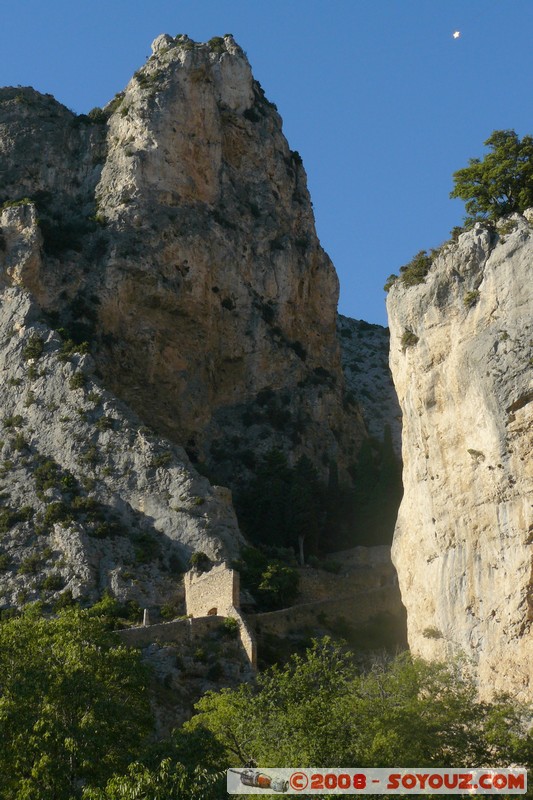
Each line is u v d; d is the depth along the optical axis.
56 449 122.19
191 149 149.88
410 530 83.75
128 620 104.81
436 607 78.88
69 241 140.75
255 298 149.25
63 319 135.38
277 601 107.69
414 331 82.94
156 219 143.75
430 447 81.12
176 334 140.50
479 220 83.06
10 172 148.50
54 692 65.69
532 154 83.38
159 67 154.12
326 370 153.12
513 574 73.50
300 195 160.00
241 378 145.25
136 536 113.81
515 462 74.38
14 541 113.50
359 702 62.47
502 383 75.12
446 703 64.25
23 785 59.94
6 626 72.31
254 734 62.97
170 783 57.00
